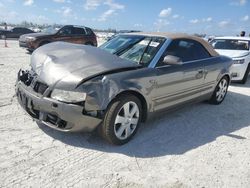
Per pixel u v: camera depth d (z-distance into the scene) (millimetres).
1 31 26484
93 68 3602
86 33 15680
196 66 5000
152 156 3646
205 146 4082
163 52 4375
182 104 4965
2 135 3814
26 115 4574
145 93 3973
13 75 7680
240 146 4188
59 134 3982
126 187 2949
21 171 3047
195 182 3156
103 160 3434
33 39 13586
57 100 3422
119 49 4633
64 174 3072
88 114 3449
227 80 6277
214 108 5973
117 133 3742
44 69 3727
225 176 3332
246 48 9516
